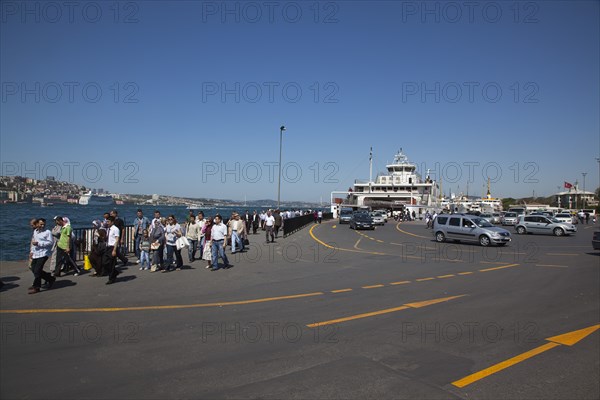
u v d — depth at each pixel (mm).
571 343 6137
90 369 4969
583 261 16312
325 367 5125
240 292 9758
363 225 37562
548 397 4379
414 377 4852
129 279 11445
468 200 101250
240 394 4340
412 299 9102
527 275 12656
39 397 4211
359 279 11719
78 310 7891
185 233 15461
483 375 4934
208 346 5859
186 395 4301
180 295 9367
